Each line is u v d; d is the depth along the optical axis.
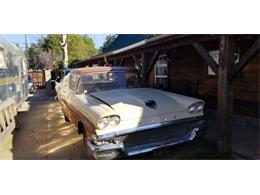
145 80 5.81
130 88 5.02
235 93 6.11
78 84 4.80
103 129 3.24
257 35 3.53
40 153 4.62
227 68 3.55
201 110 3.96
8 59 6.99
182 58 8.30
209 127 5.58
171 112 3.69
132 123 3.39
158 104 3.73
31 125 6.98
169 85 9.20
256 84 5.48
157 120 3.54
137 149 3.47
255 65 5.48
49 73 16.25
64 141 5.31
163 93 4.42
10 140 5.58
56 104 10.97
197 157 3.82
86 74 4.88
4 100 6.05
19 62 9.16
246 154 3.84
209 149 4.16
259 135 4.84
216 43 6.43
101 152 3.25
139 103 3.72
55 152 4.63
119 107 3.54
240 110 5.98
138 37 10.35
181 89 8.41
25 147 5.04
